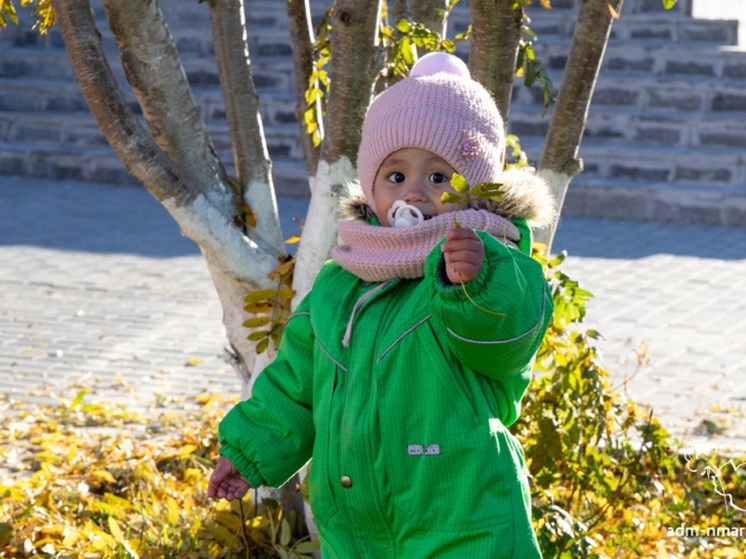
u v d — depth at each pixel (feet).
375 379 7.72
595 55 12.24
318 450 7.98
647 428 14.80
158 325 24.85
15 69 44.91
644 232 34.32
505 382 7.84
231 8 12.80
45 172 41.19
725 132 38.04
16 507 14.75
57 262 29.63
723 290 27.71
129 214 35.68
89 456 17.12
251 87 13.00
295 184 39.11
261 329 12.73
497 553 7.36
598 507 13.98
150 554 12.99
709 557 13.73
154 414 19.51
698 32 41.29
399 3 14.84
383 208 8.36
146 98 12.06
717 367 21.93
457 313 7.07
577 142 12.67
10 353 22.68
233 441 8.50
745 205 35.53
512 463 7.64
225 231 12.09
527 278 7.45
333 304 8.24
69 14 11.02
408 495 7.64
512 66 11.62
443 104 8.09
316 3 42.45
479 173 8.09
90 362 22.34
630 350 22.84
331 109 11.78
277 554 12.99
